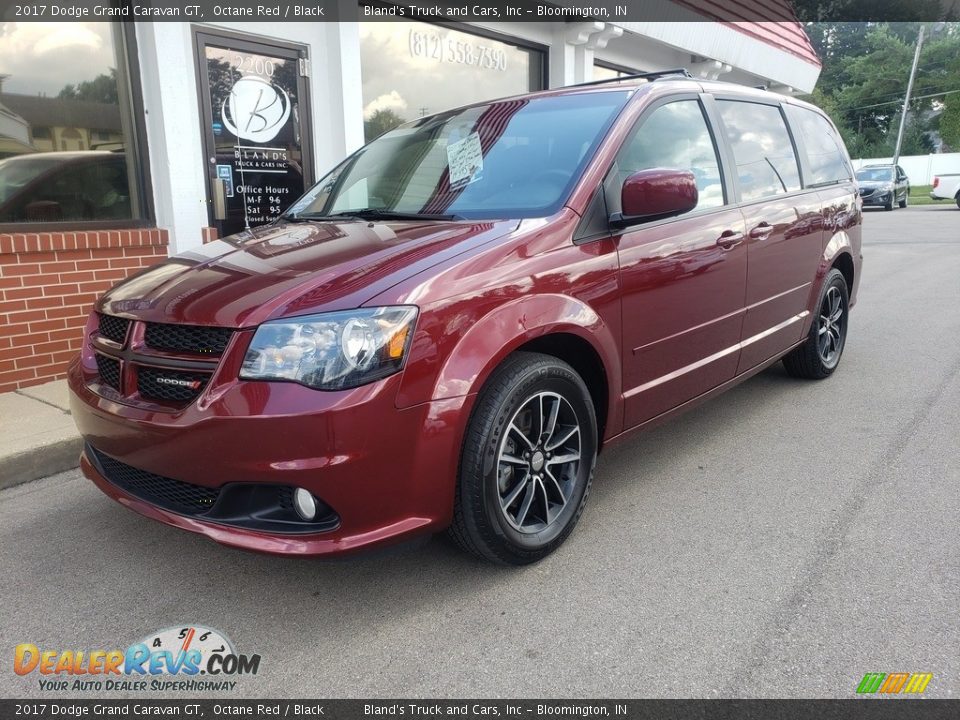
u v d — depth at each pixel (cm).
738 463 374
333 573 281
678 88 360
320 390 221
